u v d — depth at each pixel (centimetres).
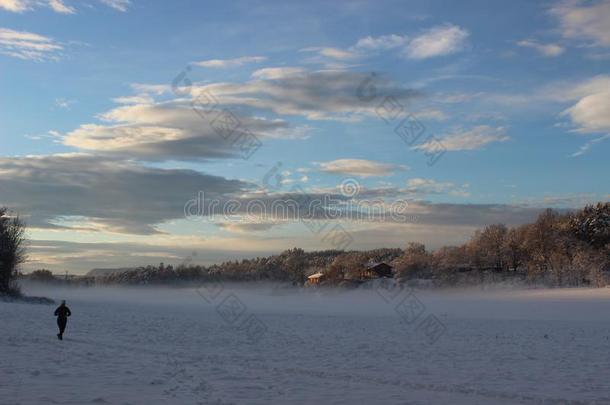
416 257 14825
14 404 1357
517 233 13775
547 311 6650
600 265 11262
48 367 1972
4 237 8144
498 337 3553
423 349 2881
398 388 1759
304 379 1897
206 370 2039
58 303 8700
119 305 8994
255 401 1495
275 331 3953
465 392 1711
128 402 1425
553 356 2612
